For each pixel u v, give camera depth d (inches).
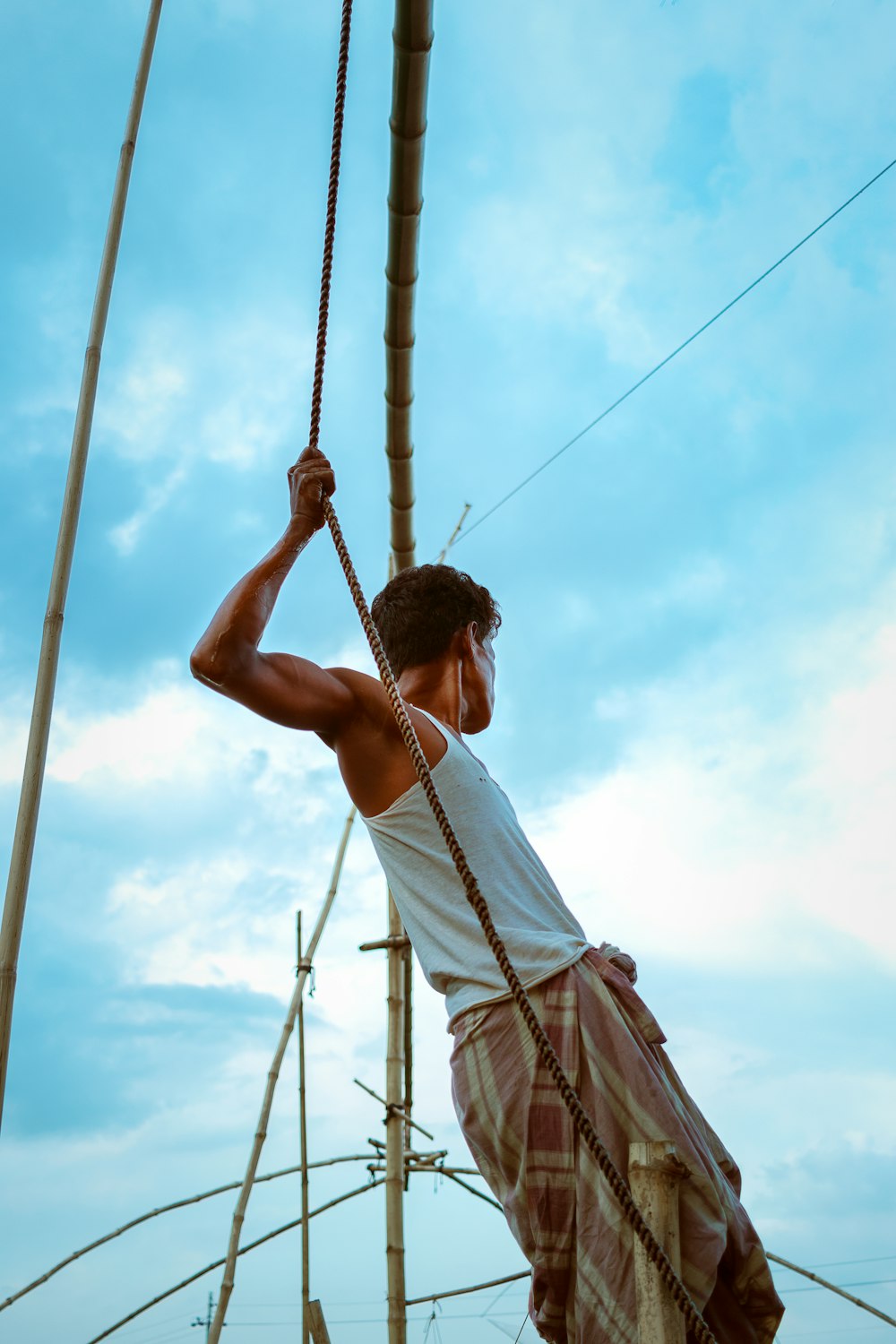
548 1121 83.7
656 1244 73.9
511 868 93.8
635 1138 82.6
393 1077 275.9
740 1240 83.9
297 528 97.1
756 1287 84.5
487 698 110.7
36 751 114.2
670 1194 79.9
